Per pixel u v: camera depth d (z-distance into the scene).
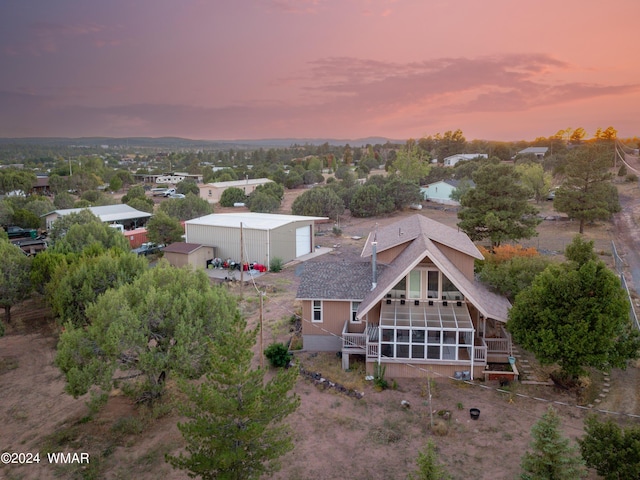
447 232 34.53
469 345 24.62
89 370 20.20
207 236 53.97
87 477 18.11
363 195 81.31
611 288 21.33
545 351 21.59
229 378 14.70
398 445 19.53
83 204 87.31
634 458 14.64
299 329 32.03
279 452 15.22
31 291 36.28
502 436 19.86
